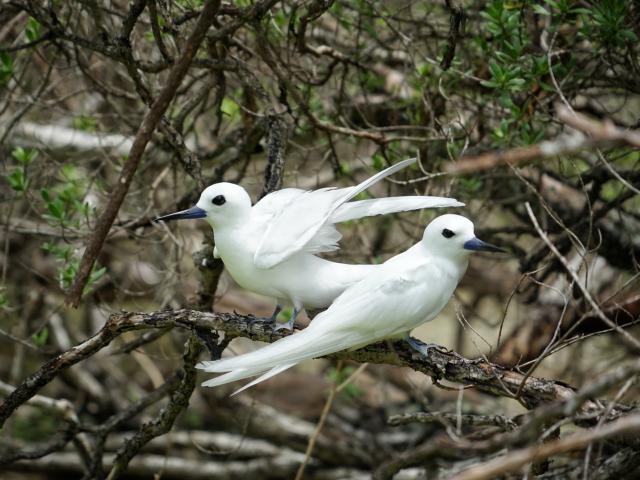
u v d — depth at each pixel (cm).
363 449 1380
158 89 1111
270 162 905
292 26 965
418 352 758
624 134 513
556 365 1401
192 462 1423
